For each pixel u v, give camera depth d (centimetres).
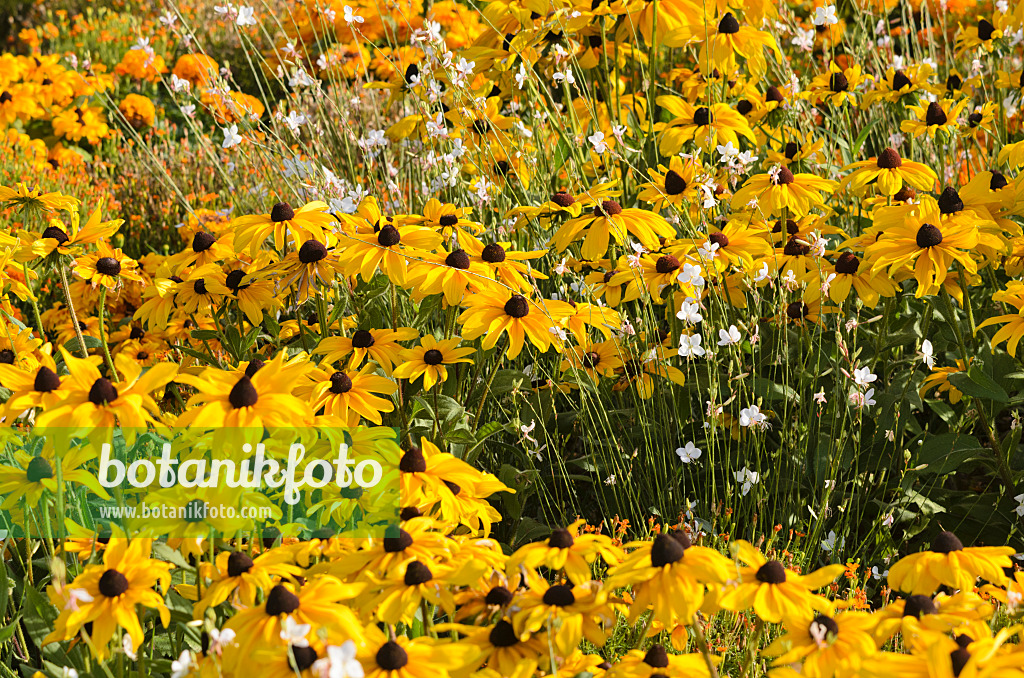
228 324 334
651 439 302
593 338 336
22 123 692
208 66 394
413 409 268
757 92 406
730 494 261
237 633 155
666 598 158
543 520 311
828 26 461
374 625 162
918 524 280
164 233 523
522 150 369
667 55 458
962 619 158
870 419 303
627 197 393
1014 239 286
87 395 174
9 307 299
